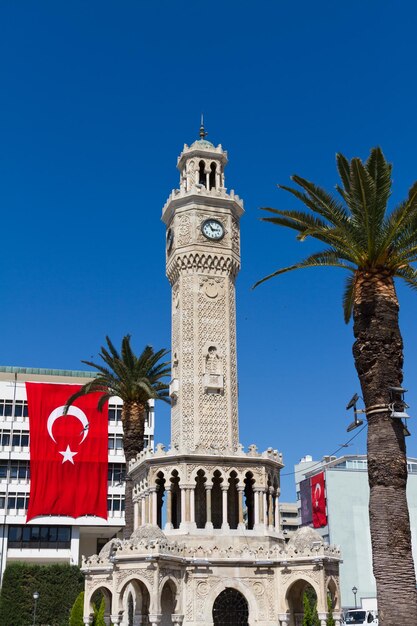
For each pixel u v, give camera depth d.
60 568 118.50
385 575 41.25
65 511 127.94
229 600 65.69
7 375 149.38
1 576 125.12
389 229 44.97
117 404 139.50
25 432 136.50
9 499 130.88
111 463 135.88
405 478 43.34
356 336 45.78
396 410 43.53
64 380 151.62
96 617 71.00
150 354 79.12
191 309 77.81
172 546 62.66
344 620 98.50
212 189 82.81
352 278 49.28
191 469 70.06
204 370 75.94
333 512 155.62
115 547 63.72
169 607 65.75
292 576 65.75
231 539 68.38
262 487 71.31
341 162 47.44
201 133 86.44
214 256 79.62
